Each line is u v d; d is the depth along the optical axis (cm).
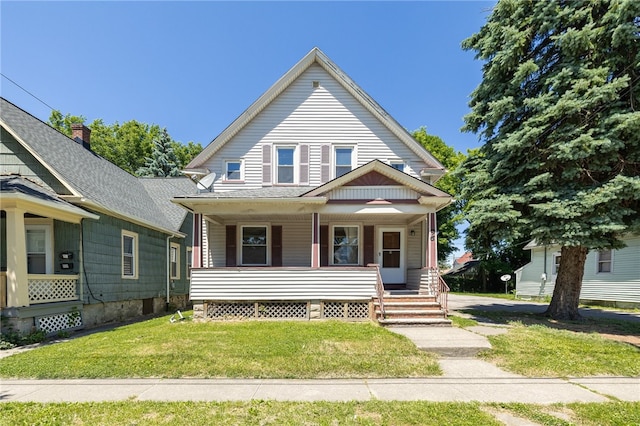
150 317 1228
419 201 959
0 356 604
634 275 1377
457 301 1739
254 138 1139
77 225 926
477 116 1052
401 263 1189
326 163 1131
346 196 981
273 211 988
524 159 927
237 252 1180
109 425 348
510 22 966
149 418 363
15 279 734
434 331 768
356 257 1192
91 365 529
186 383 470
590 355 596
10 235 742
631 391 451
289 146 1141
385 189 979
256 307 944
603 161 816
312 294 939
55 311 826
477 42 1083
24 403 402
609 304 1486
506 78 1007
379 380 484
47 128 1107
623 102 799
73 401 411
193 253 971
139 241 1245
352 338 693
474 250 1062
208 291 939
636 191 752
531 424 352
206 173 1130
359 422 354
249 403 400
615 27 788
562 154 813
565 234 806
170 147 3406
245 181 1125
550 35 914
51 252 906
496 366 550
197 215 984
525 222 873
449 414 373
